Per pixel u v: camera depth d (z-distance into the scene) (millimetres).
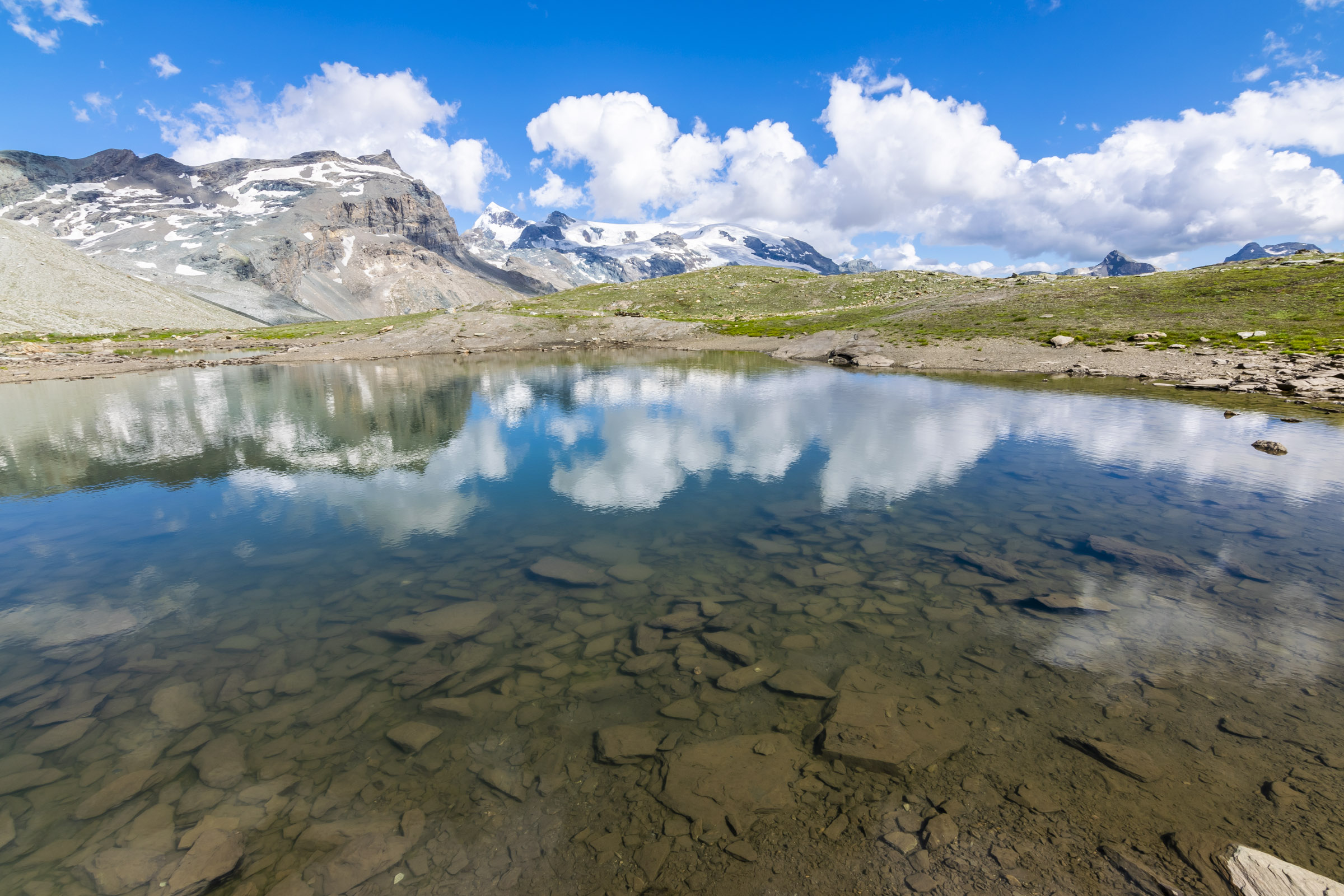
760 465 21516
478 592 11492
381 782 6395
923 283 141750
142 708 7871
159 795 6234
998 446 23812
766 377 52500
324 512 16844
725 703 7746
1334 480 18375
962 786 6086
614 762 6645
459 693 8102
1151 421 28719
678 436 27125
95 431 30484
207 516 16547
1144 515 15359
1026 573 11758
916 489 18250
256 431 30047
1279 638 9031
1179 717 7121
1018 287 103188
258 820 5863
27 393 49156
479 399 41406
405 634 9828
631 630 9844
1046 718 7180
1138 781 6043
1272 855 5027
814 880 5055
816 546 13625
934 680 8109
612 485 19250
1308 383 36562
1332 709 7207
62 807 6055
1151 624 9562
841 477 19859
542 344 99875
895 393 40094
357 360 84000
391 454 24422
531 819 5828
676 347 92062
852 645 9148
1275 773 6102
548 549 13773
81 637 9906
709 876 5129
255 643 9633
